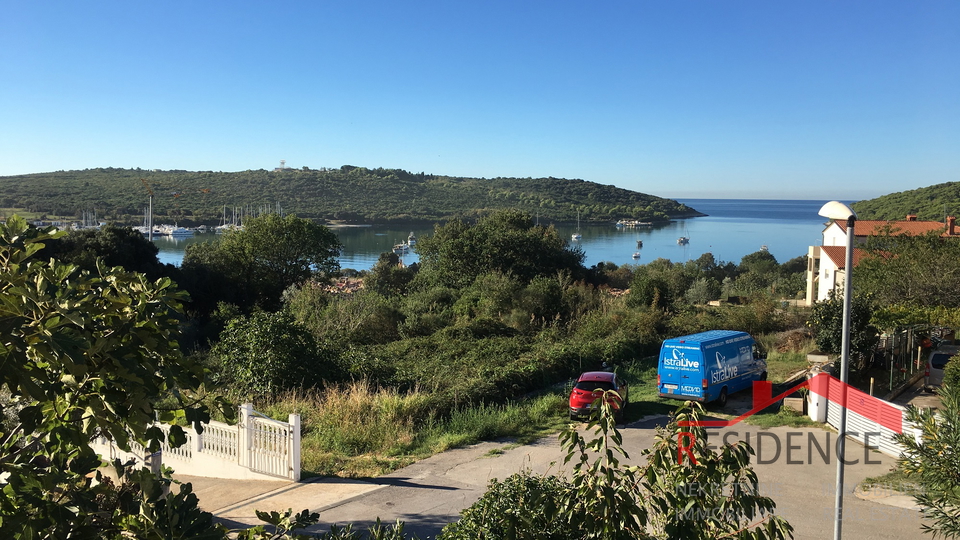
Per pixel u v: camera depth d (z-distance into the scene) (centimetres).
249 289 5372
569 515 445
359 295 3781
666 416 1911
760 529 452
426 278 5147
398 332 3306
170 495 387
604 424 459
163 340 416
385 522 1035
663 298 3925
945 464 557
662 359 2050
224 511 1071
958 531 562
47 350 331
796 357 2844
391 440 1534
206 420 414
